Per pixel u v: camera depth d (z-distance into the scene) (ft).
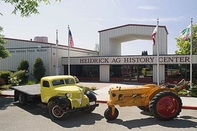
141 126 22.35
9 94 47.37
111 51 90.94
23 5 30.58
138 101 26.12
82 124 23.50
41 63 75.36
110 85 65.87
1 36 59.06
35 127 22.52
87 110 28.78
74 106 26.02
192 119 25.05
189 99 37.76
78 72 86.79
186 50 114.52
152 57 72.84
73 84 31.45
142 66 76.13
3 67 88.89
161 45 77.77
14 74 69.21
